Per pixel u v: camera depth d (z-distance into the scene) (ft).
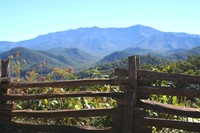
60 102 21.58
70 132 17.56
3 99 19.21
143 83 16.44
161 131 18.63
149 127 16.47
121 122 16.58
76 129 17.46
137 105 16.31
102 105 21.40
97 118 19.90
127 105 16.29
